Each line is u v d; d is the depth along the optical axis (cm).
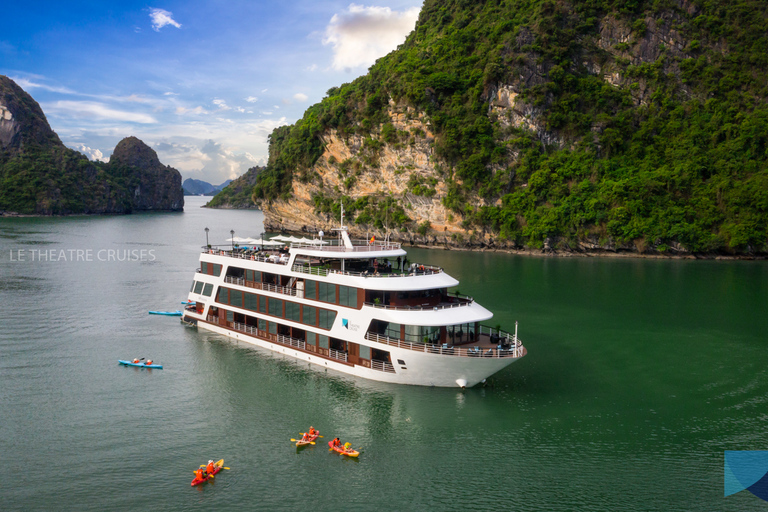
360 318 3662
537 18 14488
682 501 2467
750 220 11262
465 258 11444
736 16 14688
